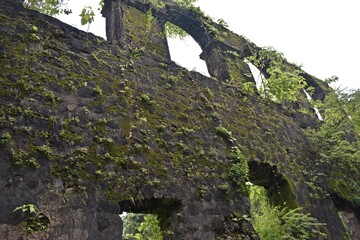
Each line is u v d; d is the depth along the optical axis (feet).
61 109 15.90
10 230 12.19
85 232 13.65
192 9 31.55
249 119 25.31
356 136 35.53
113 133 16.90
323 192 26.18
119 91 18.66
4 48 15.97
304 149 28.19
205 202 18.10
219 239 17.43
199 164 19.33
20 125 14.33
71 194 14.06
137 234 21.68
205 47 31.76
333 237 23.99
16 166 13.38
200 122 21.44
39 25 17.92
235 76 29.04
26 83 15.56
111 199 14.97
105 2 26.68
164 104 20.35
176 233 16.53
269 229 20.65
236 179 20.21
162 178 17.20
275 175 24.21
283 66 36.24
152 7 27.71
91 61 18.79
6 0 17.51
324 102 35.19
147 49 23.54
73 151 15.14
